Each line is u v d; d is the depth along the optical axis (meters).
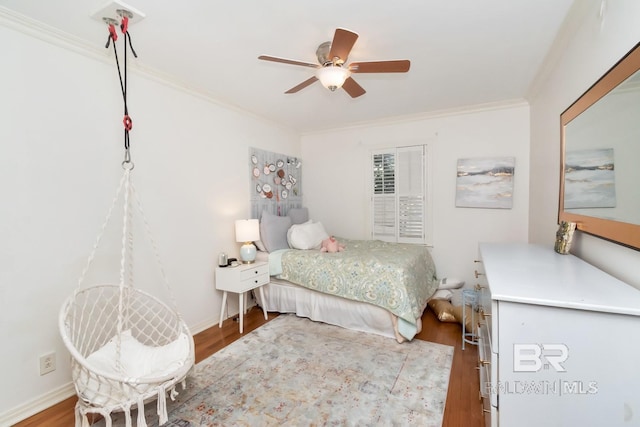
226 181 3.20
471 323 2.63
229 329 2.88
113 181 2.19
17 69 1.70
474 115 3.47
